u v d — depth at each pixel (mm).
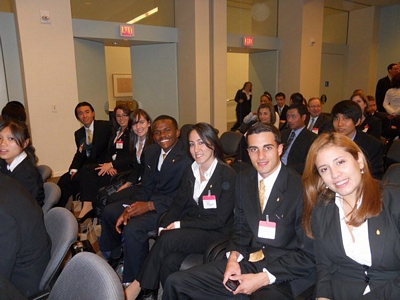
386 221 1250
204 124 2090
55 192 2287
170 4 6434
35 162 2402
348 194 1280
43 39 4918
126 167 3443
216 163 2111
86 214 3393
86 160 3840
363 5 8703
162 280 1932
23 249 1457
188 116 6633
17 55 5094
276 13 7918
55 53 5039
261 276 1555
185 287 1645
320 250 1429
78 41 5422
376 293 1262
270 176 1716
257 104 6473
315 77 8125
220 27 6465
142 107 6922
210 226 2027
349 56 9430
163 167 2498
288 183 1672
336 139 1310
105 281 1093
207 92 6570
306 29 7672
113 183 3234
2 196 1399
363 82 9234
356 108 2498
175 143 2539
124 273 2281
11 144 2162
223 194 2037
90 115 3775
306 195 1437
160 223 2236
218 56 6527
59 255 1479
